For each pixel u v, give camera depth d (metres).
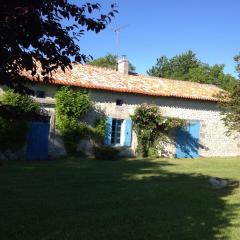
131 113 21.78
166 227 7.54
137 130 21.89
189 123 23.75
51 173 14.14
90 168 16.16
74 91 19.94
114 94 21.23
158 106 22.66
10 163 16.95
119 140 21.70
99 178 13.37
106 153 20.12
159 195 10.62
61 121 19.62
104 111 20.97
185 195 10.75
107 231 7.16
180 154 23.48
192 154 23.94
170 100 23.05
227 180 13.07
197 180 13.77
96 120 20.73
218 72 50.31
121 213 8.48
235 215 8.69
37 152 19.09
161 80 25.55
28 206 8.82
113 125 21.45
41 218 7.86
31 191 10.54
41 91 19.09
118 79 22.77
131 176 14.20
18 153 18.66
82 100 19.97
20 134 18.45
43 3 3.75
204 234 7.19
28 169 15.05
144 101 22.22
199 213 8.74
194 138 24.03
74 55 4.18
